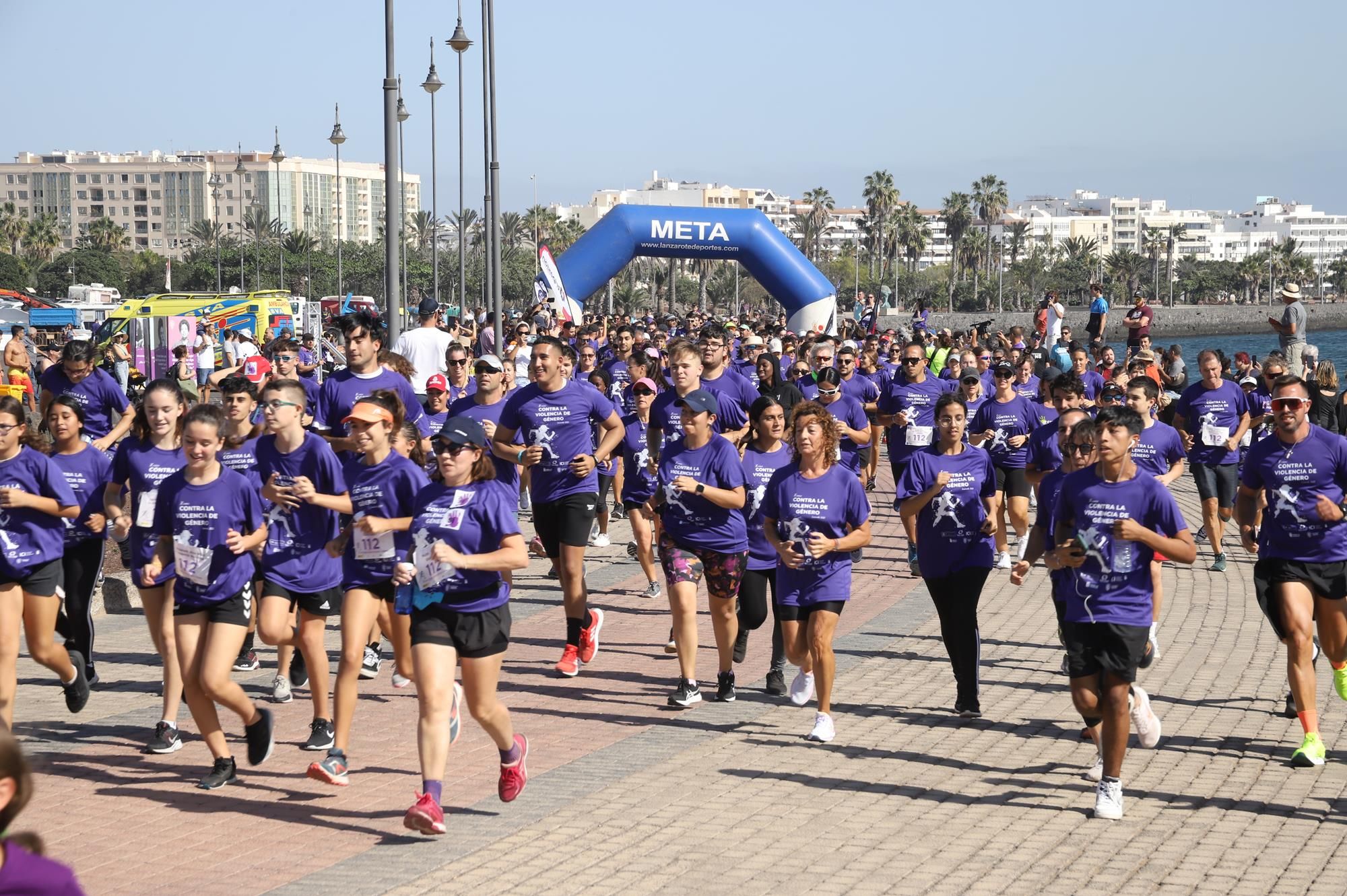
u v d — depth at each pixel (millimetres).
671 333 30500
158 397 7879
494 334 25516
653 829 6328
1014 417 13391
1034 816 6586
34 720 8242
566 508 9484
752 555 8875
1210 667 9812
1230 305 179875
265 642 7289
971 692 8391
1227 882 5684
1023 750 7766
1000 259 157875
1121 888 5613
